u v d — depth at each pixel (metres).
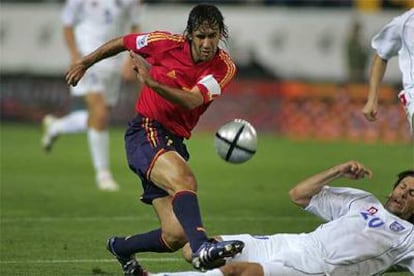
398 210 28.11
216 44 28.33
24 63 97.44
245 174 62.84
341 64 92.62
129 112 92.12
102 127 54.50
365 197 28.50
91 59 30.81
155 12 94.75
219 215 45.31
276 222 43.47
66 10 53.72
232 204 49.06
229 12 94.56
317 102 91.00
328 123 90.81
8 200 49.84
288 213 46.16
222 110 91.62
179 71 28.83
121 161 69.69
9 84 94.94
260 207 48.09
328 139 90.31
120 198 50.97
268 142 86.12
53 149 77.38
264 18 94.25
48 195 51.84
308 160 71.38
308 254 27.17
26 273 31.97
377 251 27.44
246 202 49.81
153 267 33.25
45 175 60.75
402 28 32.91
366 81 90.31
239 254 27.33
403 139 88.75
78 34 54.47
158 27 94.50
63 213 45.75
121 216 45.03
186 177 28.16
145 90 29.70
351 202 28.47
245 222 43.34
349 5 96.12
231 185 57.09
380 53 33.56
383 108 89.19
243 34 94.12
